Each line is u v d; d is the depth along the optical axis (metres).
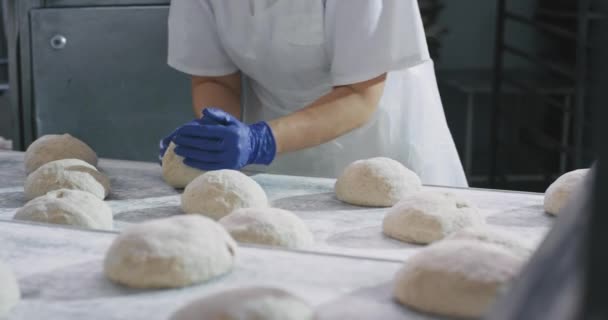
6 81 2.49
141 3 2.19
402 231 1.11
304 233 1.09
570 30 3.84
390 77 1.76
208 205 1.24
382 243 1.11
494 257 0.81
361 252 1.07
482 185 3.80
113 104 2.24
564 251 0.51
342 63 1.58
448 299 0.77
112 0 2.17
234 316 0.68
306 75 1.75
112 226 1.20
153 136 2.28
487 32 3.95
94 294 0.83
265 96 1.86
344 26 1.56
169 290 0.84
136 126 2.27
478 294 0.76
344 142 1.82
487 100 3.94
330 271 0.87
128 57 2.21
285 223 1.07
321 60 1.70
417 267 0.80
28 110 2.23
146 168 1.58
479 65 3.99
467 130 3.64
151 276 0.84
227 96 1.80
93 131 2.25
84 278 0.87
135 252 0.85
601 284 0.41
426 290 0.78
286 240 1.05
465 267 0.79
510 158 3.97
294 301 0.72
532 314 0.46
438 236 1.09
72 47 2.18
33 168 1.51
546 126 3.93
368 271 0.87
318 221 1.22
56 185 1.30
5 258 0.92
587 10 3.01
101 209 1.19
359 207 1.31
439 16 3.91
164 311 0.79
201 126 1.45
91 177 1.34
